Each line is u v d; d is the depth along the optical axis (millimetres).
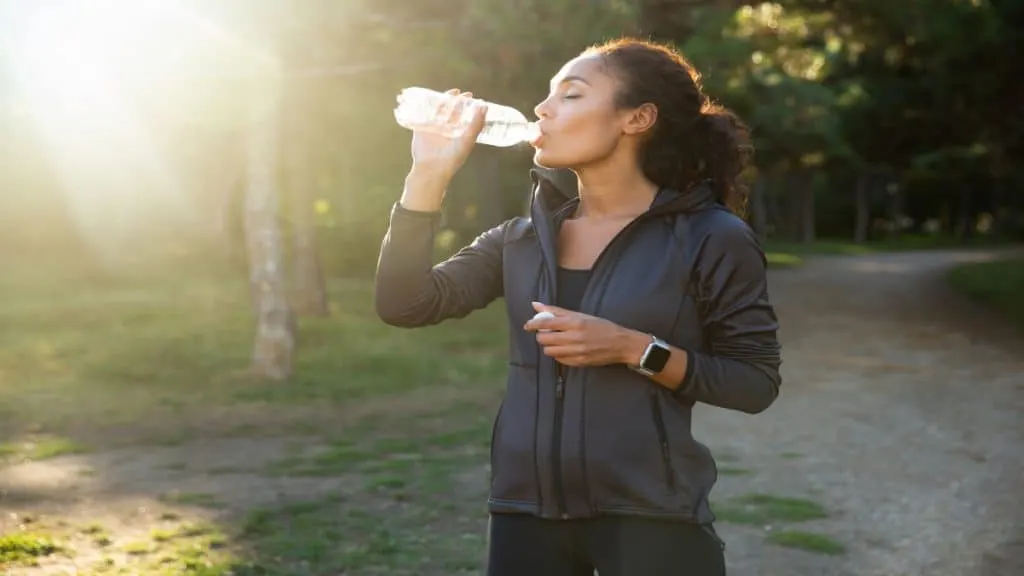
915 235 63844
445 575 4910
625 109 2041
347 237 22891
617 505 1992
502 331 15125
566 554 2070
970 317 18438
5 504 6180
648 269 2016
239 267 24438
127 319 15719
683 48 12578
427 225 2064
